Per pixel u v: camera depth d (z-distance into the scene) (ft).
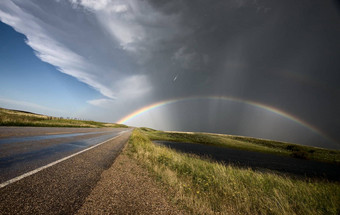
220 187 14.35
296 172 50.31
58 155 14.98
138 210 7.55
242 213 10.29
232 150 109.50
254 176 19.75
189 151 68.13
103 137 44.32
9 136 20.98
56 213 5.82
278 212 11.01
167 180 13.25
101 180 10.59
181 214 8.12
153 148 33.94
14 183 7.39
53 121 75.41
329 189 17.43
